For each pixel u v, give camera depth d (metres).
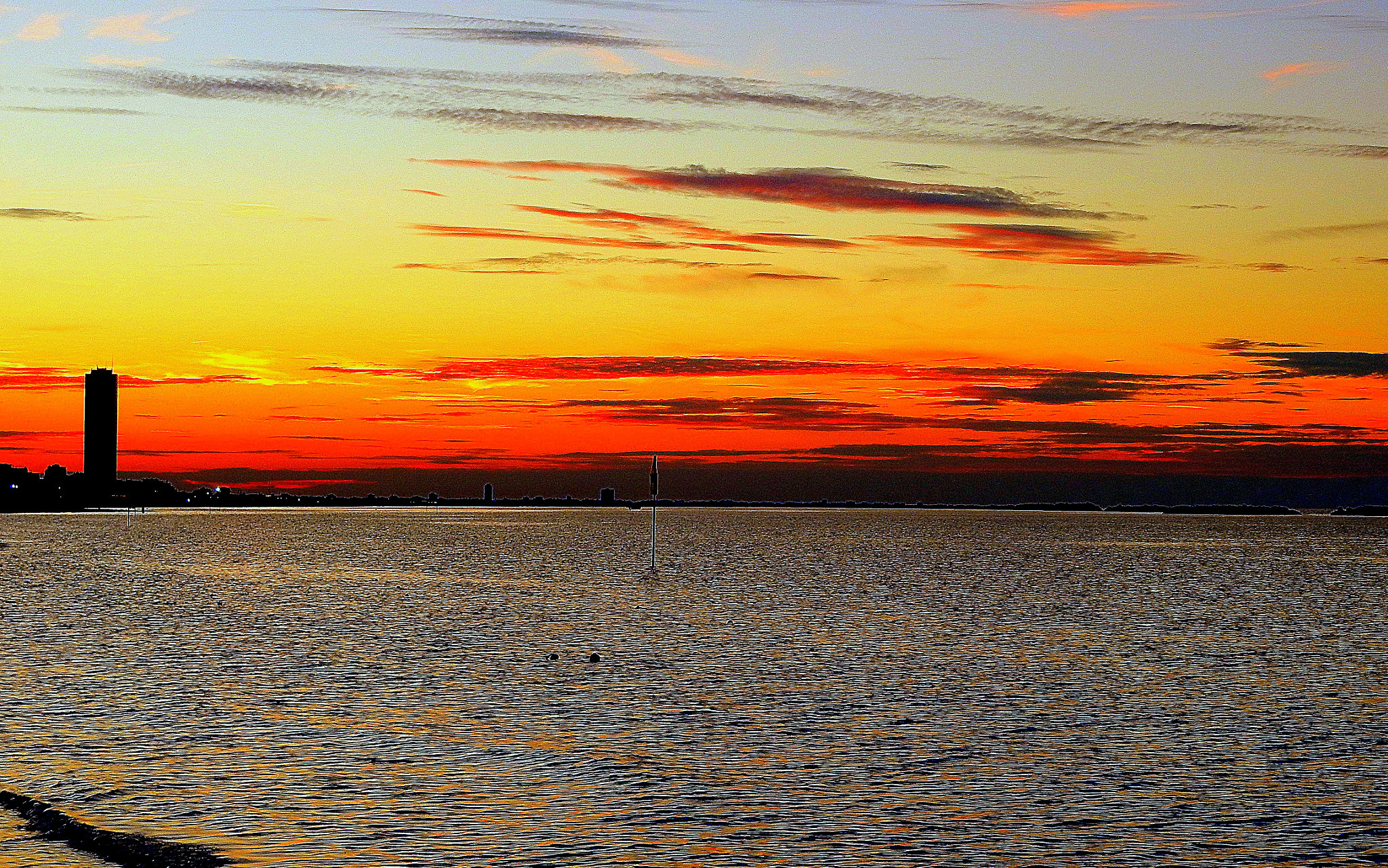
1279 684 40.09
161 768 26.56
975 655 47.28
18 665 41.69
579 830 22.77
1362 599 78.25
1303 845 22.45
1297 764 28.33
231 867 20.45
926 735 31.05
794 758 28.39
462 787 25.52
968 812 24.28
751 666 43.34
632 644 49.94
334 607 67.19
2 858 20.78
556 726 31.66
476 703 34.97
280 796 24.53
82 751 27.91
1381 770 27.78
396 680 39.12
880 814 24.03
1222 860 21.66
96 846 21.36
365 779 25.94
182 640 49.91
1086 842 22.56
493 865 20.86
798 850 21.94
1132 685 39.69
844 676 41.06
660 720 32.72
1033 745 30.00
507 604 69.94
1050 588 86.81
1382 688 39.50
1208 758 28.80
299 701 34.88
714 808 24.30
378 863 20.83
